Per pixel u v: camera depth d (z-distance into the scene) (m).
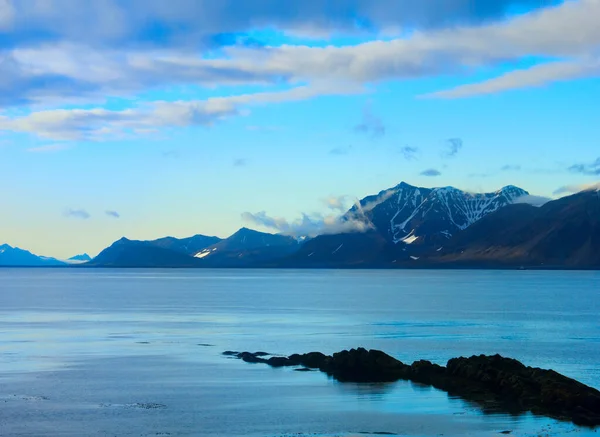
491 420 44.47
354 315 124.88
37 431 41.44
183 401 49.91
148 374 60.72
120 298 182.75
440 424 43.50
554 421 44.34
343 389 54.34
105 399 50.34
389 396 51.78
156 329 98.50
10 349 76.00
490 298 183.50
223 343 82.56
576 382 51.09
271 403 49.41
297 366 64.81
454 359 60.22
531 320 114.88
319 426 42.91
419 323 109.25
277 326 103.81
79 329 97.81
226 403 49.28
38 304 155.00
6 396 51.22
